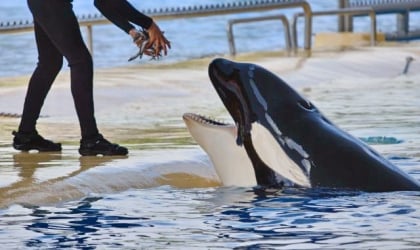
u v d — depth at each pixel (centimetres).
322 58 3309
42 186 1356
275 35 4844
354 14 3838
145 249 1054
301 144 1305
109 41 4512
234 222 1166
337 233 1100
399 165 1552
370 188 1274
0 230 1148
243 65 1360
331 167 1290
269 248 1042
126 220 1193
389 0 4538
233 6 3422
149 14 3170
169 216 1210
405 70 3259
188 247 1055
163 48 1614
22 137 1692
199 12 3300
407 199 1239
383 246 1042
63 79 2780
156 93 2666
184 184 1462
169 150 1722
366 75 3158
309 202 1244
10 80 2833
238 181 1350
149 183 1442
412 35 4222
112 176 1428
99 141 1625
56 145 1702
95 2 1611
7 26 2700
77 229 1148
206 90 2747
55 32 1592
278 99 1333
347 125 2120
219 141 1361
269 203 1250
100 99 2542
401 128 2056
